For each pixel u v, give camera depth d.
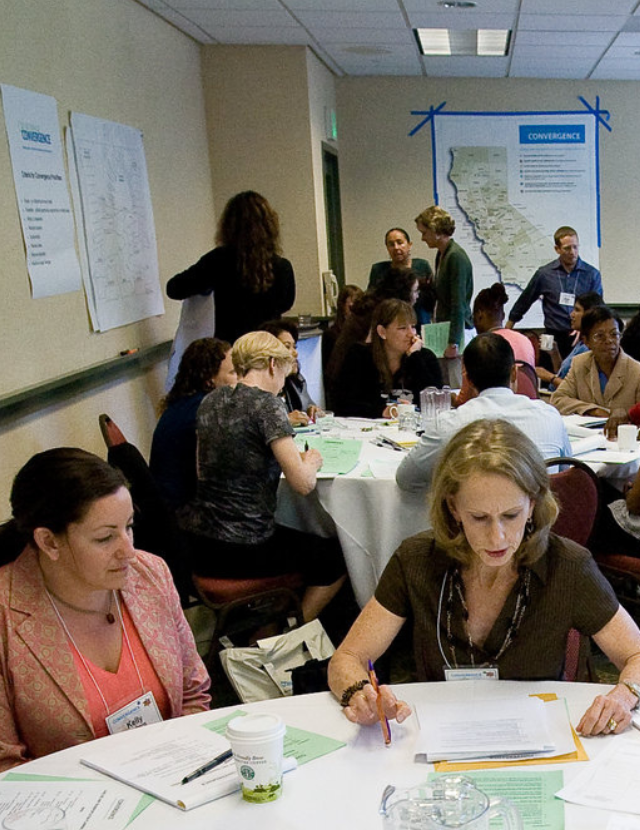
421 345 3.92
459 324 5.38
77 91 3.61
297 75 5.46
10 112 3.02
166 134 4.78
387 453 3.14
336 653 1.61
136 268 4.25
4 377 2.91
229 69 5.47
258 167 5.60
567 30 5.27
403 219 6.90
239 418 2.79
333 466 2.95
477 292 7.10
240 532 2.80
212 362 3.27
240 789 1.25
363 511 2.84
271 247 4.08
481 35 5.45
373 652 1.62
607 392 3.82
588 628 1.58
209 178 5.59
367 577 2.88
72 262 3.49
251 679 2.39
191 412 3.23
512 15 4.88
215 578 2.82
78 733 1.49
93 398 3.63
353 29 5.11
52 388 3.13
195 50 5.34
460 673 1.57
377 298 4.41
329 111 6.34
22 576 1.53
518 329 7.03
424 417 3.45
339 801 1.21
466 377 2.76
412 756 1.31
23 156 3.11
